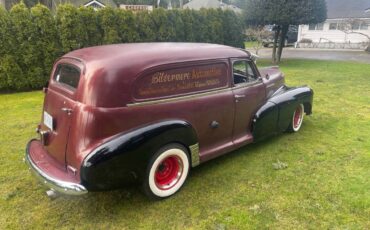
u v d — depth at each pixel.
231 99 3.72
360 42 26.61
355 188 3.31
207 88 3.45
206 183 3.47
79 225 2.79
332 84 9.34
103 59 2.82
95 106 2.64
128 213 2.95
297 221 2.79
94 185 2.63
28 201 3.16
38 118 6.02
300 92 4.88
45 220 2.86
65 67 3.17
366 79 10.15
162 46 3.39
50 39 9.03
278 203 3.07
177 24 12.09
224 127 3.72
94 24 9.73
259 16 14.41
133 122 2.81
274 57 15.83
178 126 3.08
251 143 4.56
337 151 4.31
